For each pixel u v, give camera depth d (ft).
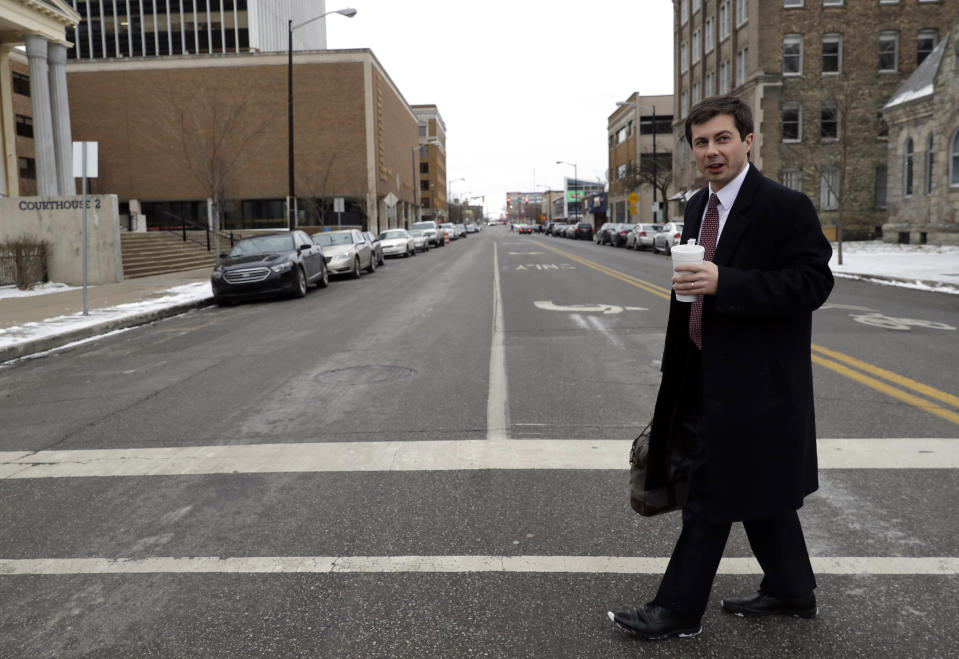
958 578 10.41
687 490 8.80
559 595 10.17
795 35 124.47
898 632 9.06
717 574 10.70
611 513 12.99
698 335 8.52
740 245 8.26
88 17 260.21
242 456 16.75
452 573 10.87
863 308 40.86
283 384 24.44
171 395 23.41
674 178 174.19
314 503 13.78
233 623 9.65
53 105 89.66
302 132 191.93
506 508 13.30
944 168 92.38
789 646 8.80
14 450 17.90
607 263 85.97
